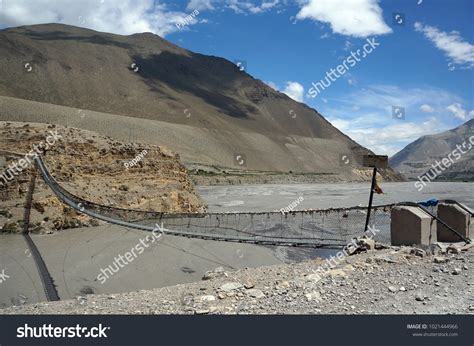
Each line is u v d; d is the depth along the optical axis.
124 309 10.00
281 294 10.10
